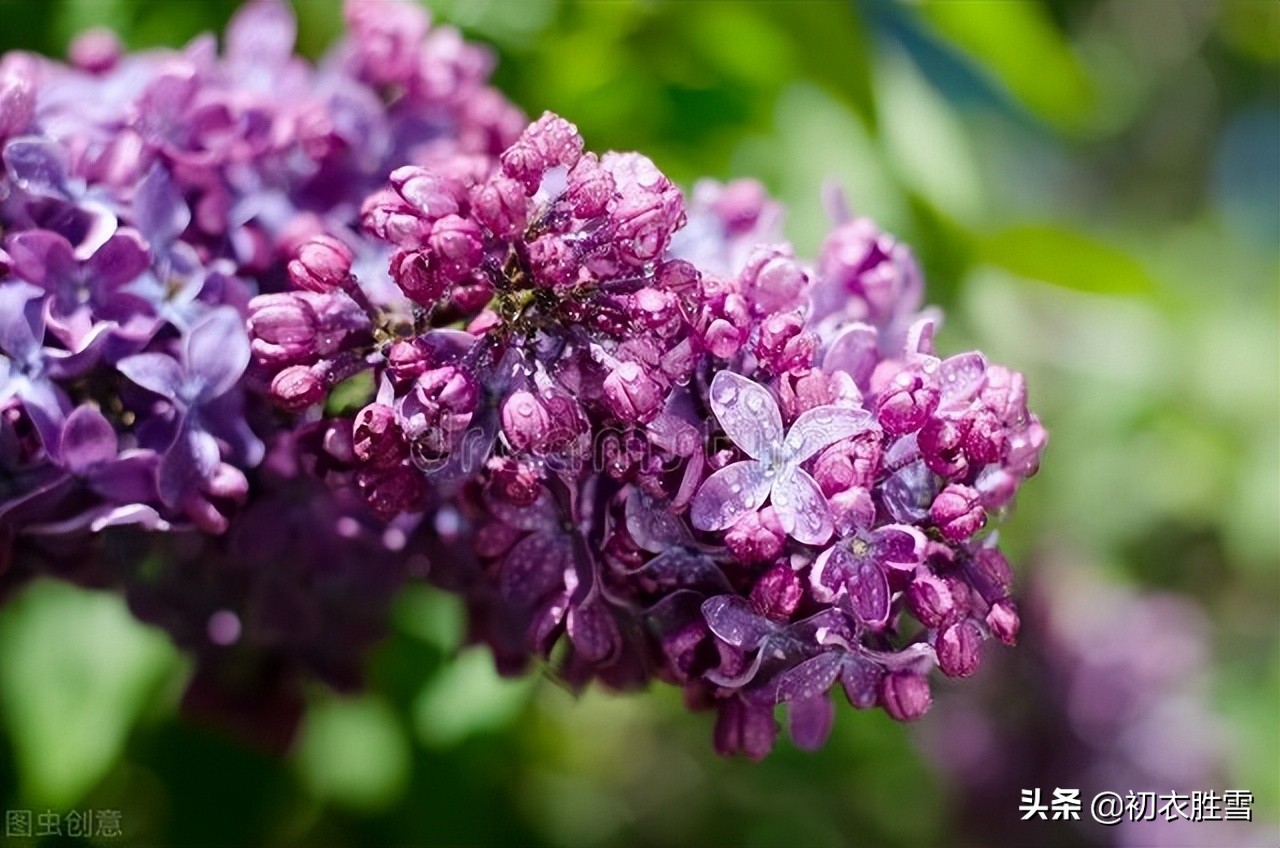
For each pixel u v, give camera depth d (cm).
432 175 24
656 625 25
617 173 24
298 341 24
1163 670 45
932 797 46
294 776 34
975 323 36
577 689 26
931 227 35
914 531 23
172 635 27
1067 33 59
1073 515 50
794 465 23
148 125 26
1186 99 64
